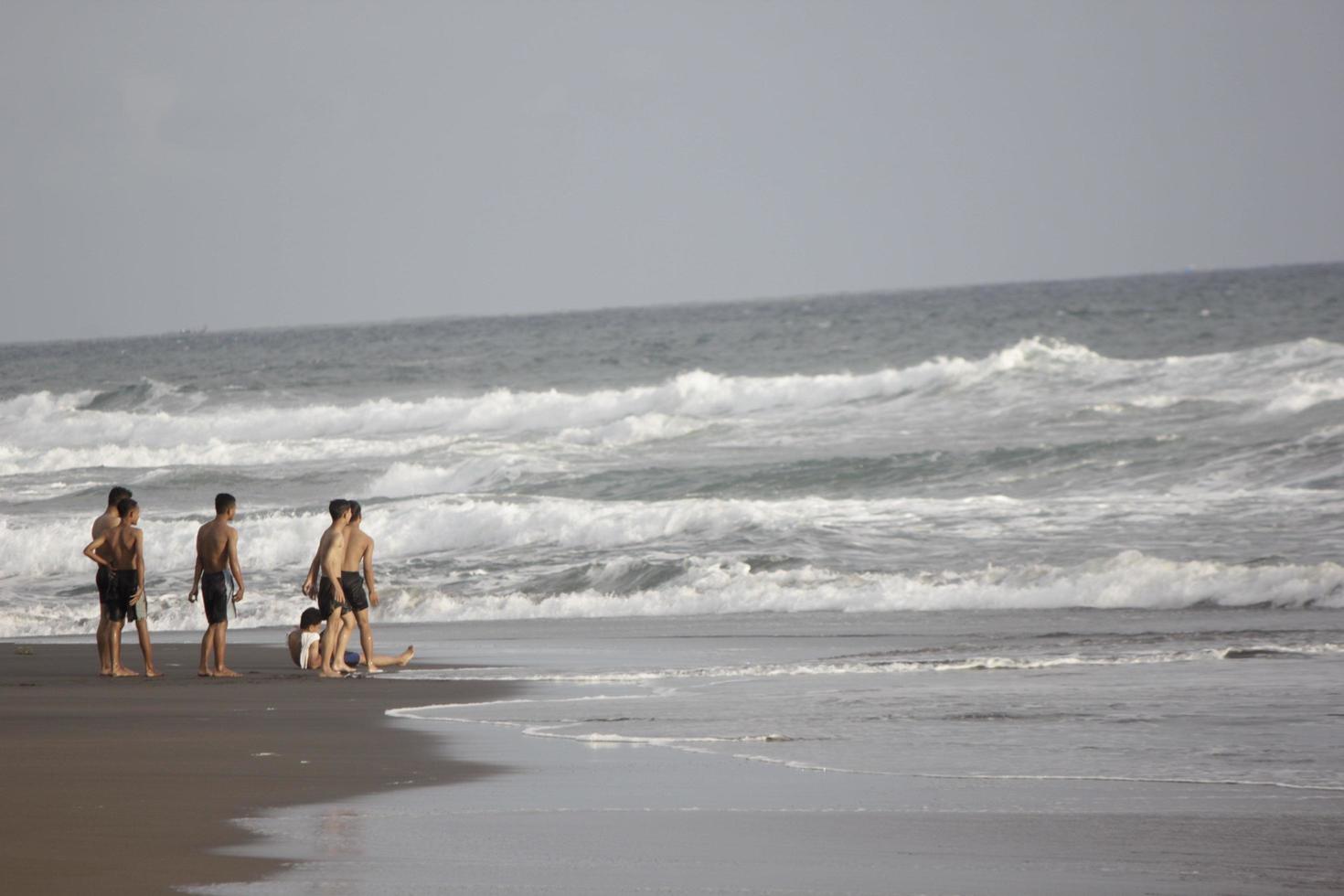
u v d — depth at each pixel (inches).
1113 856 785.6
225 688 1734.7
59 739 1283.2
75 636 2664.9
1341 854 786.2
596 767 1092.5
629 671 1793.8
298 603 2847.0
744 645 2063.2
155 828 861.8
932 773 1051.3
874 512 3260.3
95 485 5088.6
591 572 2901.1
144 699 1615.4
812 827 864.9
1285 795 949.8
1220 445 3978.8
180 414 7628.0
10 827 867.4
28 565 3631.9
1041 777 1026.1
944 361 6584.6
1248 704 1332.4
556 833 849.5
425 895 695.7
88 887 705.6
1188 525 2915.8
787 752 1154.0
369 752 1180.5
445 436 6131.9
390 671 1923.0
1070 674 1592.0
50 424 7440.9
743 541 3078.2
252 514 3981.3
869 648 1969.7
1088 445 4082.2
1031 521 3068.4
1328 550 2588.6
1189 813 896.3
